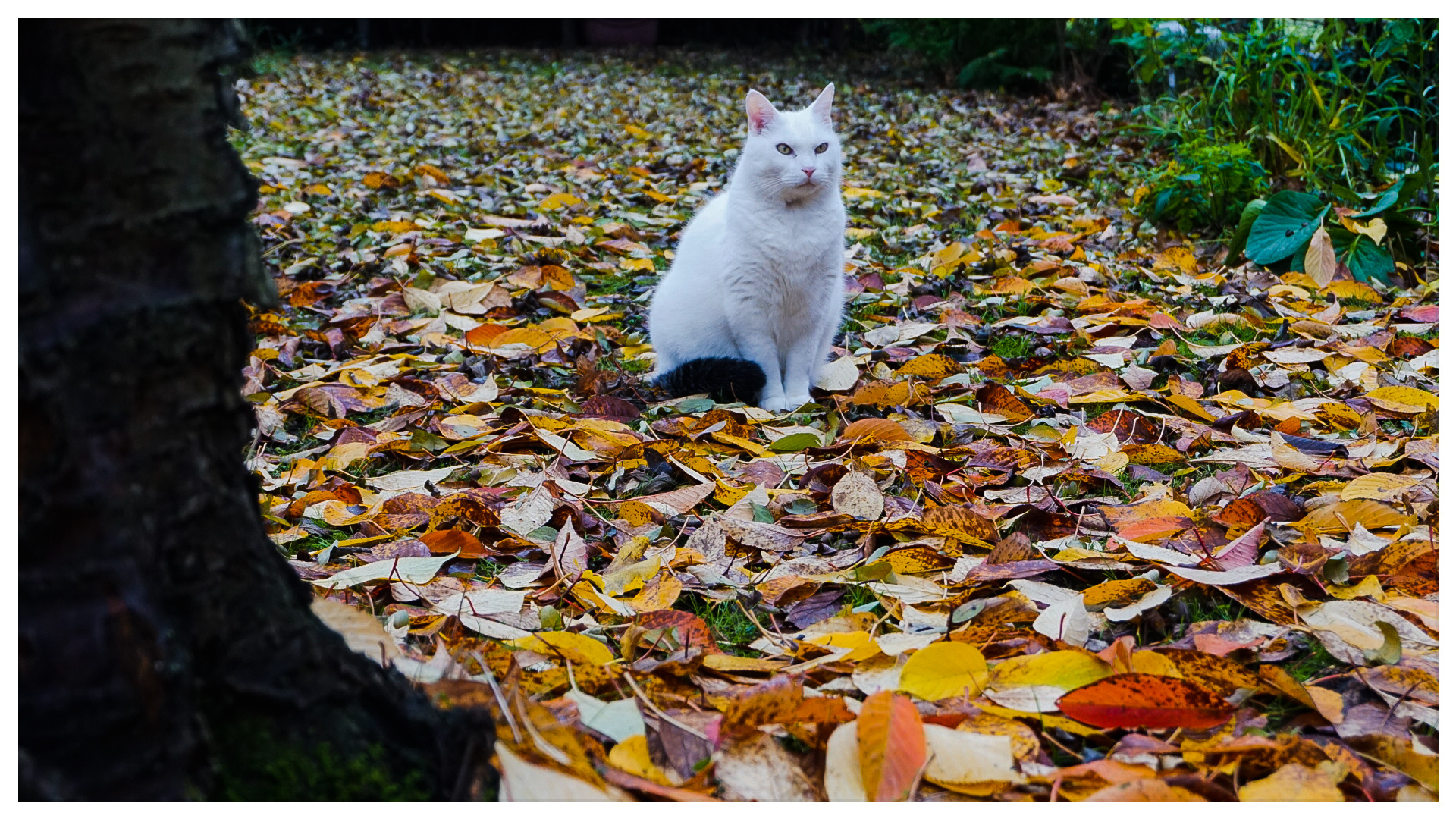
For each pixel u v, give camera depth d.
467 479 2.60
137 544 1.02
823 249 3.34
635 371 3.65
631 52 13.67
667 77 11.71
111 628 0.98
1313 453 2.63
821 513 2.34
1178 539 2.06
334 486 2.51
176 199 1.05
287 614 1.18
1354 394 3.14
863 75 11.82
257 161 7.09
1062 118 8.84
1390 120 5.38
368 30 14.22
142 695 0.99
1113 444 2.69
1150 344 3.70
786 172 3.23
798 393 3.41
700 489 2.37
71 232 1.00
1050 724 1.43
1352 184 5.21
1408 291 4.39
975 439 2.82
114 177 1.02
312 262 4.69
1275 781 1.26
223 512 1.13
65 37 0.99
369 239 5.10
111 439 1.01
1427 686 1.52
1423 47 5.01
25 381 0.95
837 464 2.52
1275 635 1.68
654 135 8.36
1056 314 4.08
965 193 6.38
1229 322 3.81
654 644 1.69
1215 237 5.28
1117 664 1.49
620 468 2.63
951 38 10.72
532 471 2.61
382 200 6.07
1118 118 8.41
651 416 3.09
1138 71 8.63
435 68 12.45
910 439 2.69
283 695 1.15
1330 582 1.86
